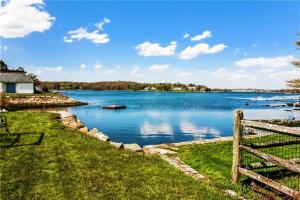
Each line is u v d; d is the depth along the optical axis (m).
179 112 47.62
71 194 6.77
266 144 7.88
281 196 6.92
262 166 7.89
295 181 7.91
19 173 7.97
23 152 10.02
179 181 7.71
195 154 10.81
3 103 41.28
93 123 31.25
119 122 32.31
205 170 9.06
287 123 22.92
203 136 23.50
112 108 53.94
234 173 7.79
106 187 7.21
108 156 9.80
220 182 7.84
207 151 11.35
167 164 9.30
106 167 8.66
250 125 7.33
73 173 8.09
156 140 21.33
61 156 9.66
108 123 31.31
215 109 55.94
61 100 62.66
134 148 11.87
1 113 19.69
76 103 63.06
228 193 7.07
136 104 70.81
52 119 17.53
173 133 24.86
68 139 12.12
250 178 7.70
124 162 9.21
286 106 69.50
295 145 12.14
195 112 48.16
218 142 13.09
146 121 33.66
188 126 29.72
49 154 9.84
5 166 8.52
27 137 12.41
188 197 6.74
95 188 7.11
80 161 9.16
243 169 7.56
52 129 14.23
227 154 10.97
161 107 60.44
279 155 10.49
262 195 7.04
